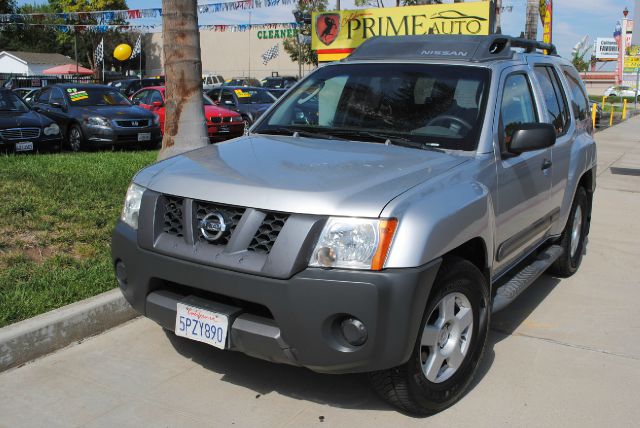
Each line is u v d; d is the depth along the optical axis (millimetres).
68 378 3777
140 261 3473
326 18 13258
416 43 4738
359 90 4484
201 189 3309
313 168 3439
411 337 3031
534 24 18297
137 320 4625
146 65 60156
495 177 3879
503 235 4102
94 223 6164
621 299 5395
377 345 2967
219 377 3822
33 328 3980
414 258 2980
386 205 3016
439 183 3359
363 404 3557
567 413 3531
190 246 3270
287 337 3029
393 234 2980
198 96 7547
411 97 4277
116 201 6988
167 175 3562
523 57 4883
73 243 5633
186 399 3578
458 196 3369
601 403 3648
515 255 4496
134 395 3609
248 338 3121
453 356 3490
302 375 3863
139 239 3486
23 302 4340
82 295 4598
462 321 3512
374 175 3322
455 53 4449
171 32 7344
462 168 3623
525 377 3941
